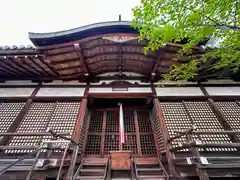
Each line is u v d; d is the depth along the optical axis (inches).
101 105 253.4
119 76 247.3
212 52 100.3
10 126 186.4
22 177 135.1
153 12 96.7
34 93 222.4
